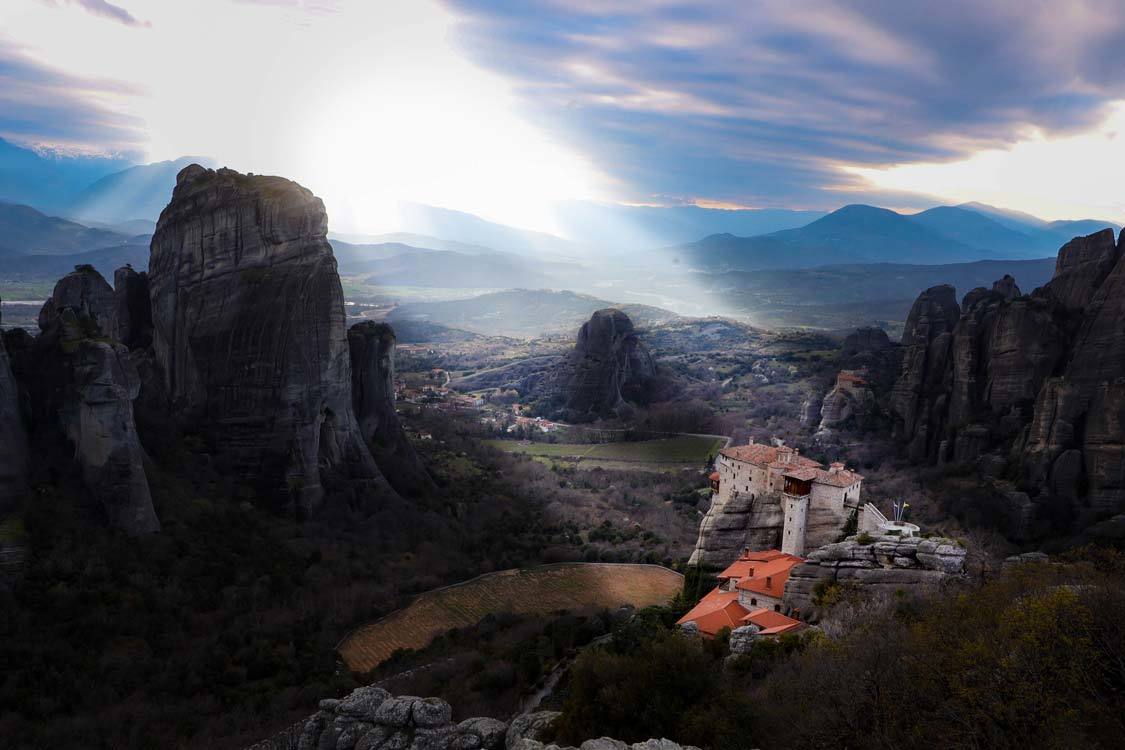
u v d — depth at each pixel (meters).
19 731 67.56
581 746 46.06
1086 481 131.50
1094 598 44.59
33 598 82.81
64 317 106.88
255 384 126.88
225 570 102.94
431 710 57.50
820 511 100.06
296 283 128.00
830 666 47.31
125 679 78.00
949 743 38.56
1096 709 37.66
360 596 108.69
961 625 48.16
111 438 96.62
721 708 49.97
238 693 78.44
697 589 101.69
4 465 91.31
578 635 91.94
